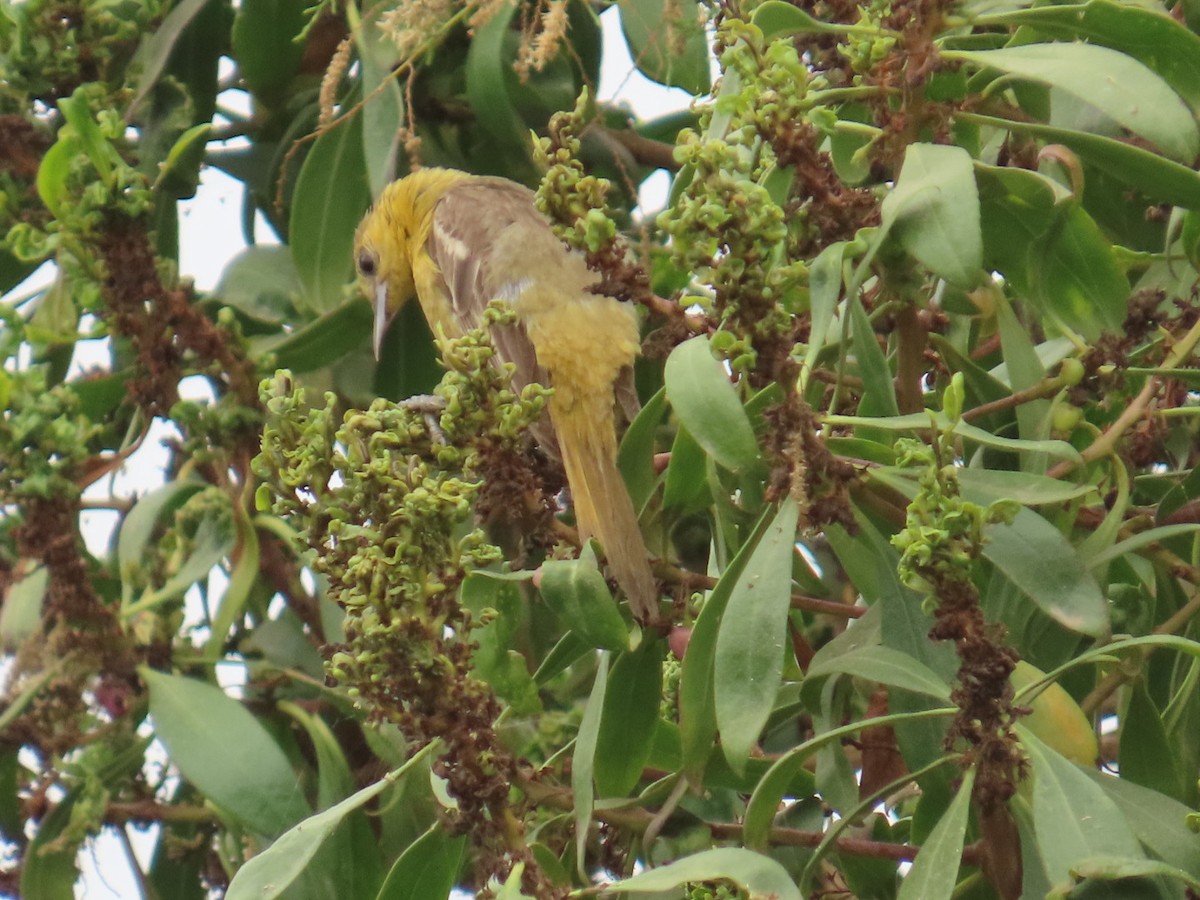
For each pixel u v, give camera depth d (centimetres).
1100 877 417
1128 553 603
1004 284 736
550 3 656
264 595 816
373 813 664
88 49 771
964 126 594
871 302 601
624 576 566
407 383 846
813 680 531
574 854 571
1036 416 593
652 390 809
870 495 497
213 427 728
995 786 453
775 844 564
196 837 768
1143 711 548
